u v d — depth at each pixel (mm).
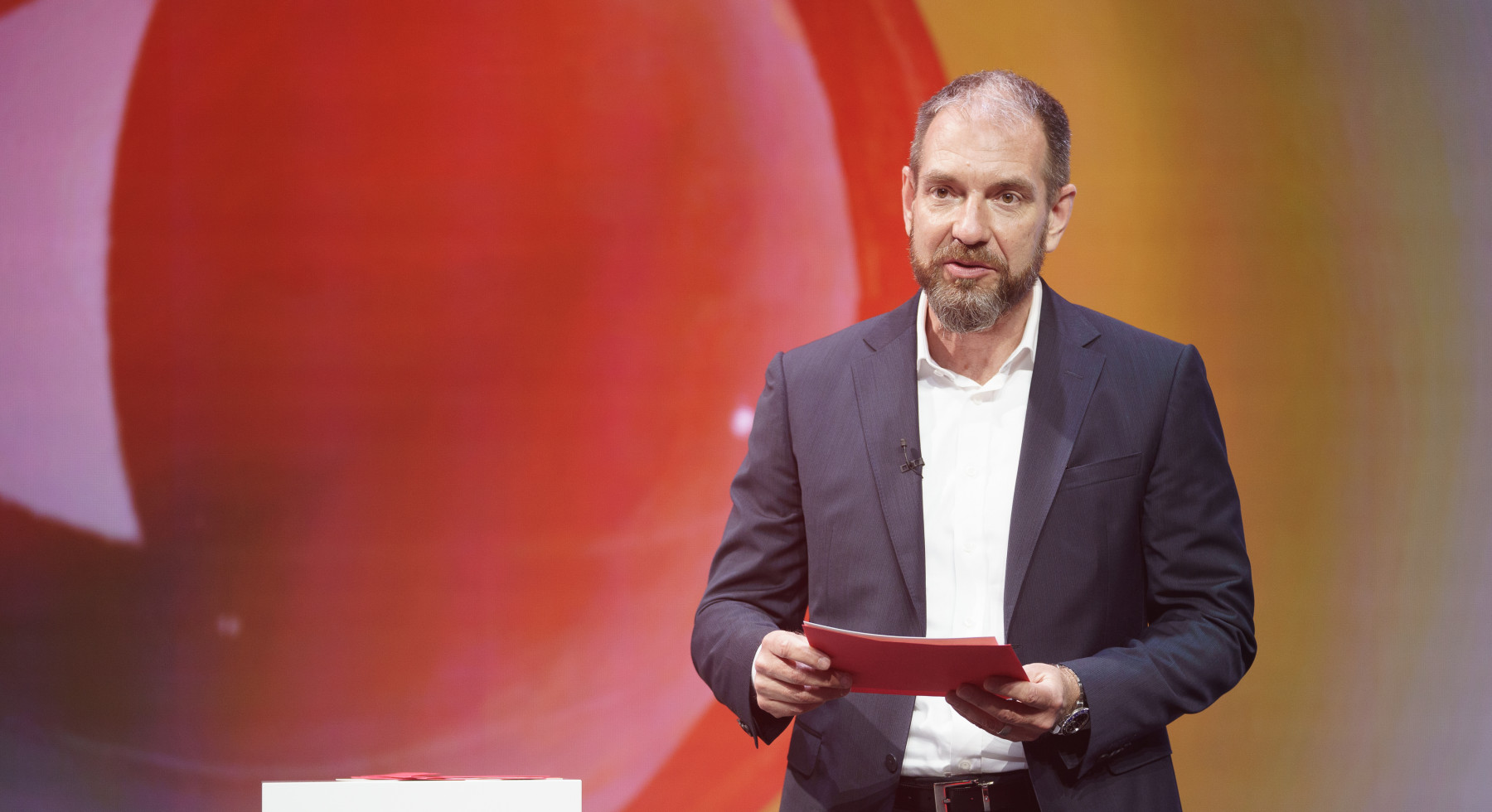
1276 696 8734
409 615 8938
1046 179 4793
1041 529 4691
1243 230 8930
